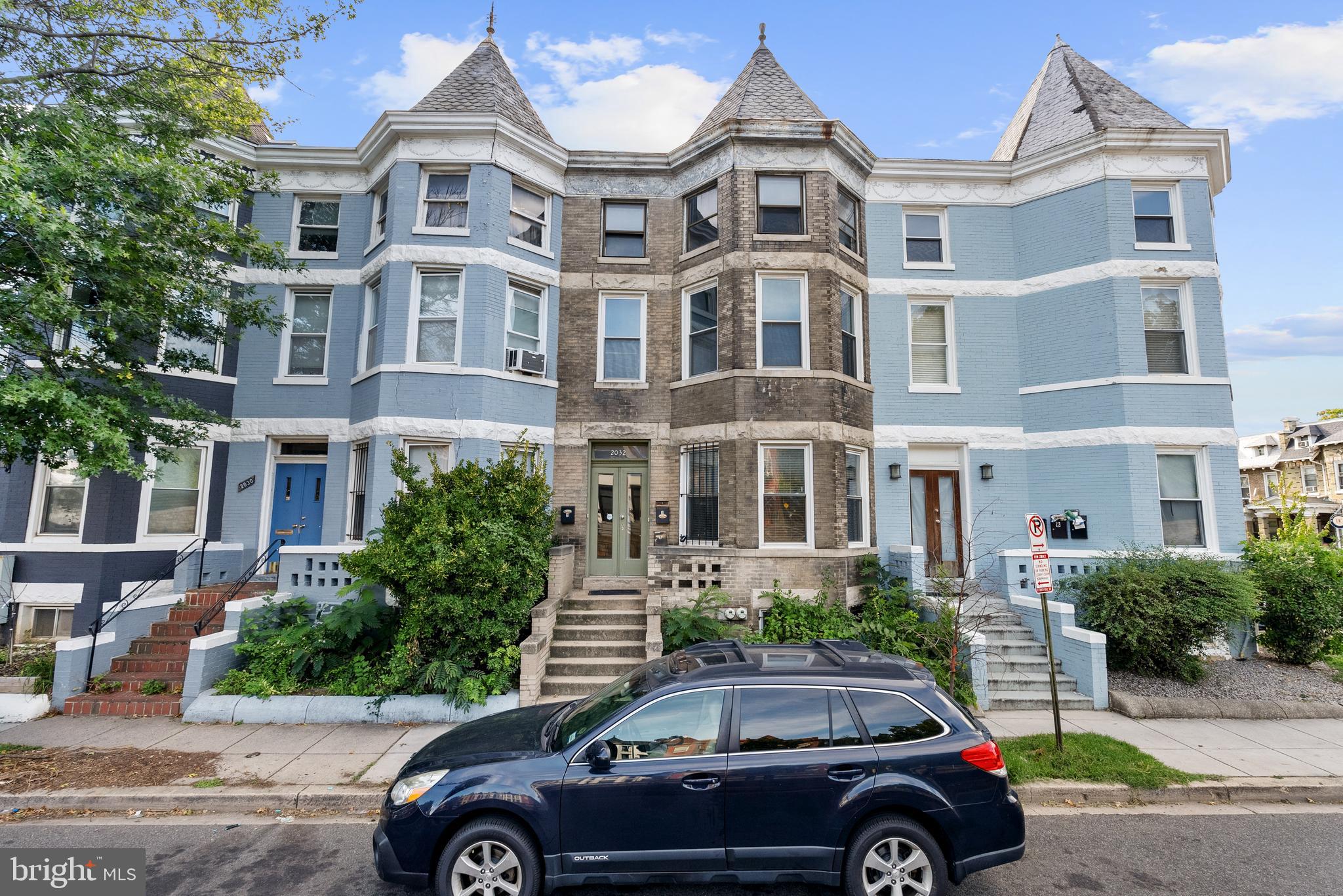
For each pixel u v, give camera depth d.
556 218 13.25
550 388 12.67
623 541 12.70
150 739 7.48
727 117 13.34
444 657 8.48
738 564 10.98
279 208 13.16
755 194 12.27
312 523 12.62
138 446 9.04
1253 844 5.28
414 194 12.15
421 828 4.12
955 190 13.65
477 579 8.44
